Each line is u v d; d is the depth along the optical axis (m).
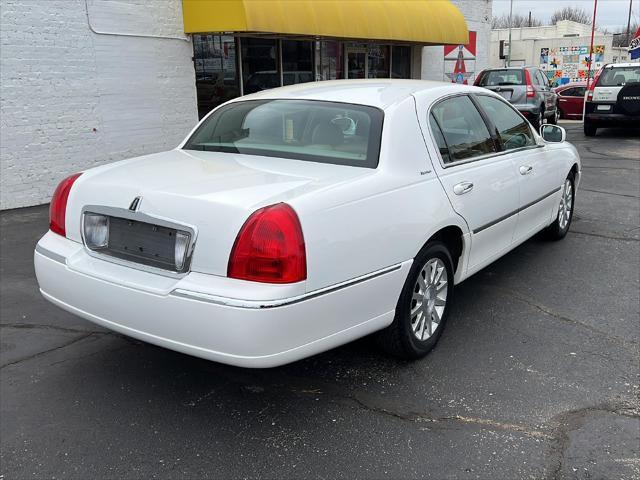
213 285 2.67
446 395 3.31
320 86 4.25
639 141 15.14
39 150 8.43
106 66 9.06
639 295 4.80
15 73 7.99
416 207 3.36
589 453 2.80
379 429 3.01
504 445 2.87
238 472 2.70
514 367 3.62
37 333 4.14
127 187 3.05
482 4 19.02
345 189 2.99
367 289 3.06
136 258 2.98
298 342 2.75
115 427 3.04
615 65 15.92
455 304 4.63
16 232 6.87
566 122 21.62
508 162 4.52
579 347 3.89
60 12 8.35
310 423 3.07
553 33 56.81
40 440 2.93
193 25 9.88
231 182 3.00
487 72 16.20
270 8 9.52
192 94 10.45
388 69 15.96
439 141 3.81
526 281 5.13
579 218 7.34
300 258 2.68
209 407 3.23
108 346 3.95
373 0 11.92
